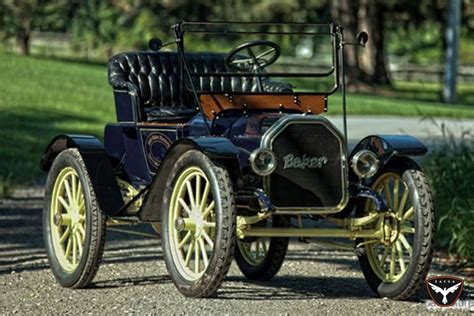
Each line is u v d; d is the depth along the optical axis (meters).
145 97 14.15
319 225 17.73
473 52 108.62
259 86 14.08
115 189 12.65
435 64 101.31
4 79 45.56
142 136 13.34
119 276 13.65
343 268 14.64
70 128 34.50
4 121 34.84
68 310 11.56
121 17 83.62
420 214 11.76
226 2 80.69
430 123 36.66
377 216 12.03
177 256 12.09
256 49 51.91
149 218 12.38
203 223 11.75
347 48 68.38
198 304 11.70
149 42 13.77
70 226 13.30
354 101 46.16
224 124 12.34
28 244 16.09
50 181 13.52
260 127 12.02
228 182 11.37
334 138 11.97
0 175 24.00
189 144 11.73
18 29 75.88
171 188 12.06
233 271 14.45
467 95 70.44
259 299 12.15
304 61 85.62
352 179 12.37
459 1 57.69
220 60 14.59
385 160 11.98
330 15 79.38
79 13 83.38
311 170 11.89
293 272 14.30
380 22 78.38
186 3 81.50
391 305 11.95
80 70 52.28
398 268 13.98
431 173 18.98
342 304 11.93
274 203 11.78
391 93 67.62
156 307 11.60
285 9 78.62
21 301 12.09
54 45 90.62
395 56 109.94
